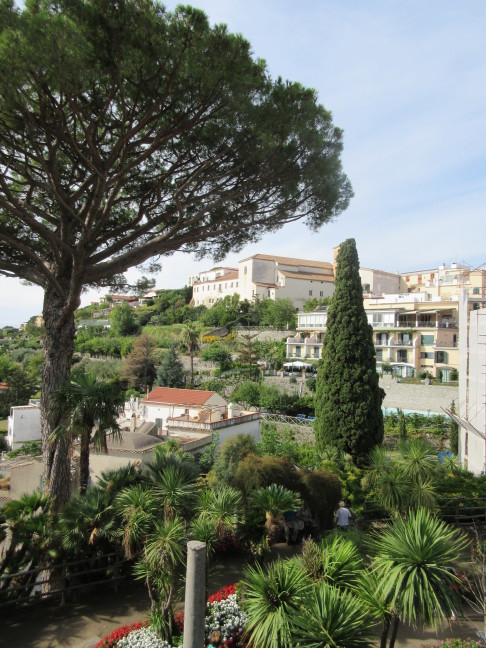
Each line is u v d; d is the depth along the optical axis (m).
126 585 9.03
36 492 9.25
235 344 64.06
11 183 12.80
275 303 70.75
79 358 72.75
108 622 7.74
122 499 7.96
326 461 15.19
